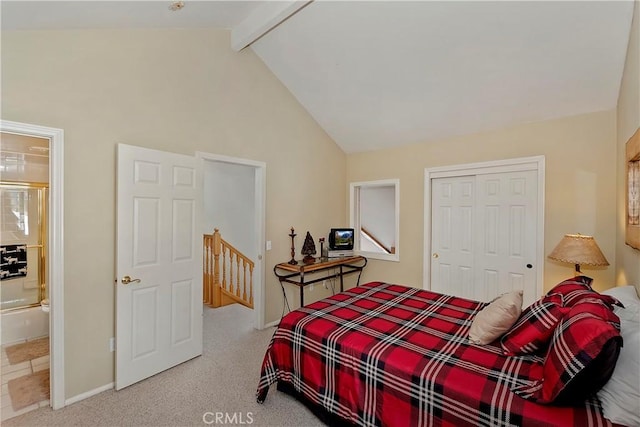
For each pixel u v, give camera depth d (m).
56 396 2.18
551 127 3.17
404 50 2.93
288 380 2.17
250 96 3.55
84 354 2.31
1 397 2.32
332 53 3.24
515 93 3.01
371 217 6.18
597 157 2.92
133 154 2.48
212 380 2.55
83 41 2.29
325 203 4.59
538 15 2.32
